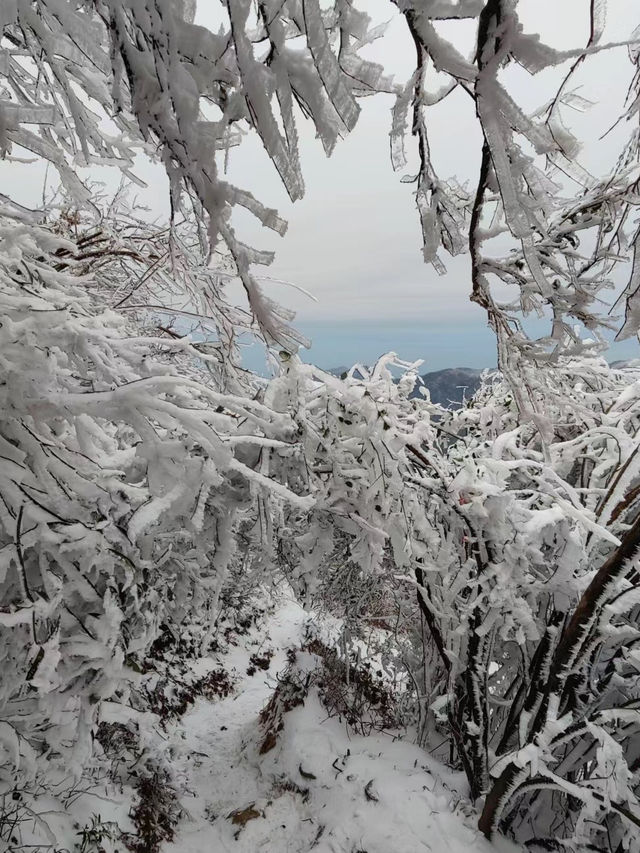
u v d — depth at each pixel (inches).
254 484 123.9
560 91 35.6
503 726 178.5
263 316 41.9
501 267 51.8
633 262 41.2
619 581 114.0
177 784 179.6
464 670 153.8
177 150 35.2
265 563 141.9
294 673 227.0
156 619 115.1
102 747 150.3
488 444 167.6
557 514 130.3
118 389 83.8
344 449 121.5
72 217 163.6
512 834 149.9
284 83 30.5
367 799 154.7
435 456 152.3
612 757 114.3
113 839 129.2
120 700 117.5
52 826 115.0
